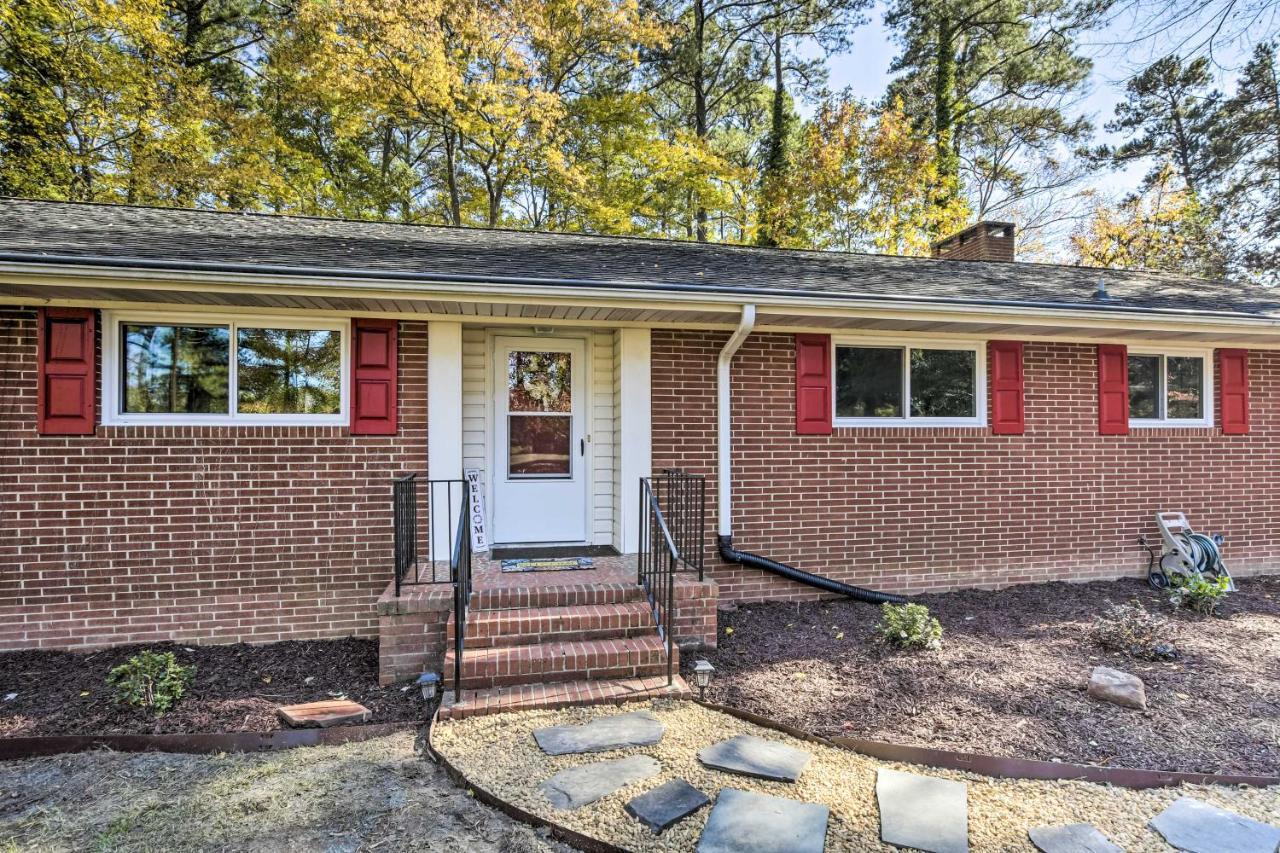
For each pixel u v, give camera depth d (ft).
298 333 16.79
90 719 12.35
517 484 19.44
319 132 51.47
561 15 45.44
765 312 16.93
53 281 13.03
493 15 43.39
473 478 18.29
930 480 20.51
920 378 20.75
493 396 19.20
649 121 58.18
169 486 15.84
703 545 17.48
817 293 16.67
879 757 10.96
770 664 14.78
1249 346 22.94
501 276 15.05
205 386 16.24
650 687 13.19
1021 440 21.22
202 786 10.35
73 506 15.37
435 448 17.16
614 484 19.70
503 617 14.02
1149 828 9.01
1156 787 10.11
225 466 16.10
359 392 16.76
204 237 17.24
